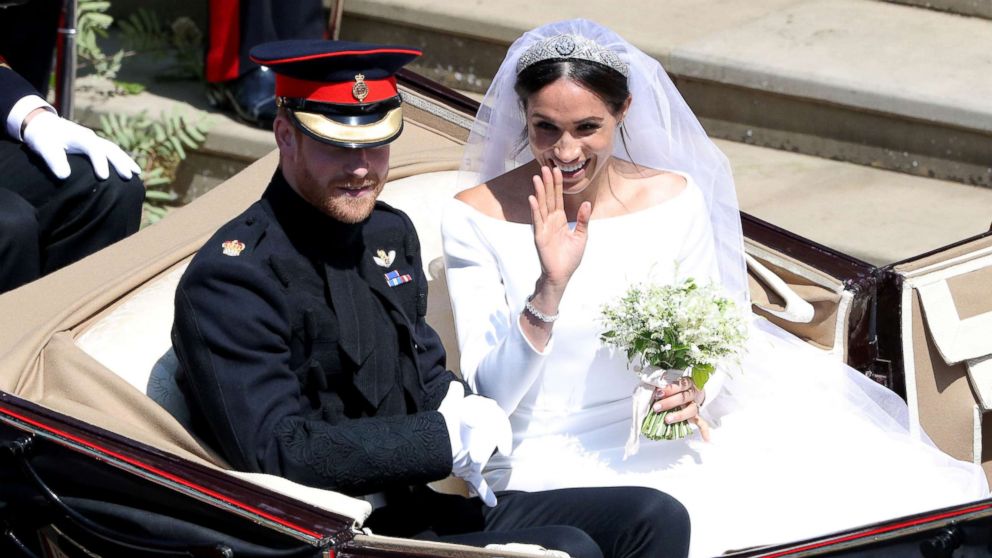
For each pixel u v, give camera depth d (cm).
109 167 1313
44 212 1292
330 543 803
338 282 959
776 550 871
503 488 1107
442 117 1346
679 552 976
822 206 1708
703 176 1184
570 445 1123
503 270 1127
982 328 1219
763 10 2019
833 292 1233
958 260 1230
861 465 1119
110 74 1973
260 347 916
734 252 1197
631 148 1160
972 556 817
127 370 1005
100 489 882
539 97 1045
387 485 927
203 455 934
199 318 916
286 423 908
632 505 980
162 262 1098
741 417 1182
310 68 921
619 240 1127
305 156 937
